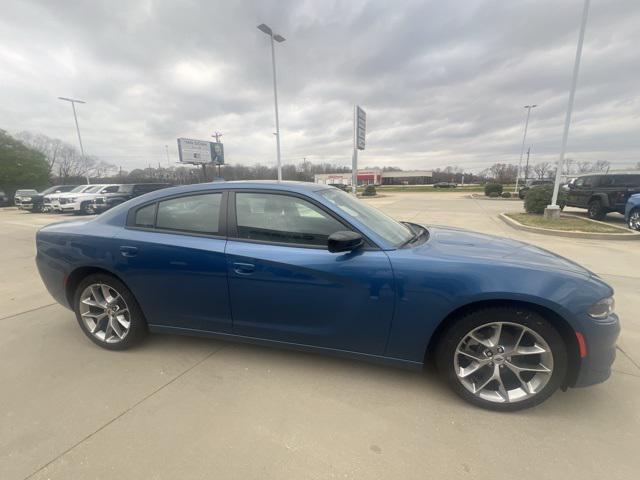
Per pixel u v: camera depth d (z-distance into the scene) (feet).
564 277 6.68
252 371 8.54
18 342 10.22
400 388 7.81
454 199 90.84
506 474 5.57
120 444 6.24
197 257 8.32
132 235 9.04
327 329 7.80
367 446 6.17
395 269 7.12
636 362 8.77
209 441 6.30
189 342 10.03
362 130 60.95
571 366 6.84
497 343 7.00
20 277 17.38
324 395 7.60
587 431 6.48
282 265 7.68
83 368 8.78
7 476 5.57
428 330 7.13
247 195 8.48
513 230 31.04
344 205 8.57
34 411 7.13
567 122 35.55
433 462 5.82
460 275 6.83
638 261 19.06
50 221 45.93
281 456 5.96
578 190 40.91
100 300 9.77
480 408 7.14
